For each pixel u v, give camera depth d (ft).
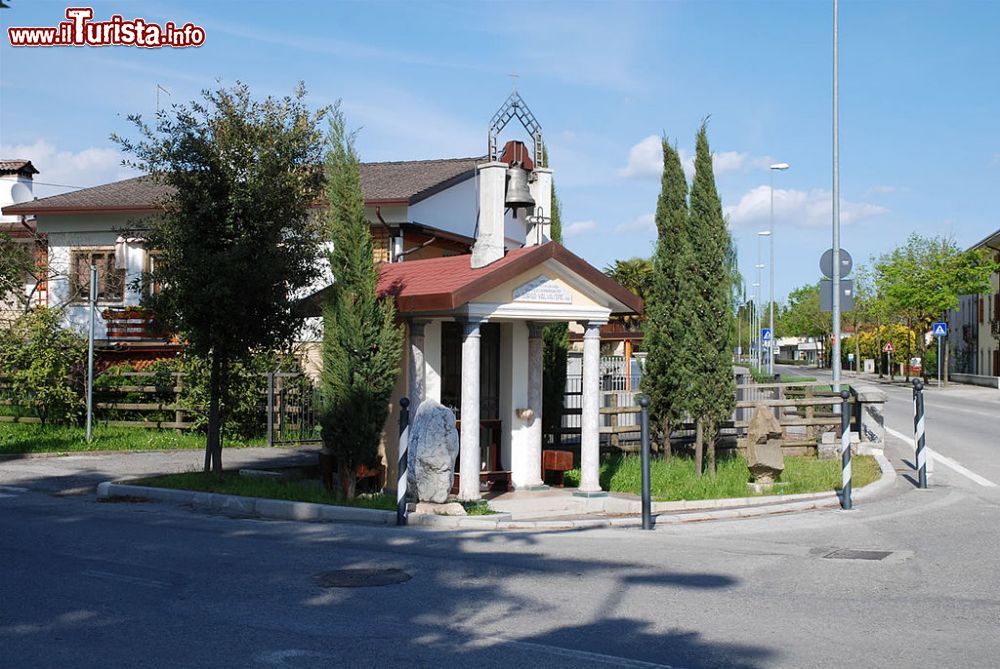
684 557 31.50
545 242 48.19
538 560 30.89
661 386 53.93
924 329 204.03
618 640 21.47
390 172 89.10
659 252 54.03
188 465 57.62
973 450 66.39
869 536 35.68
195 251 43.83
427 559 30.96
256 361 70.23
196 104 44.86
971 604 24.94
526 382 47.80
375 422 43.09
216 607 24.45
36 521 38.52
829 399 63.57
